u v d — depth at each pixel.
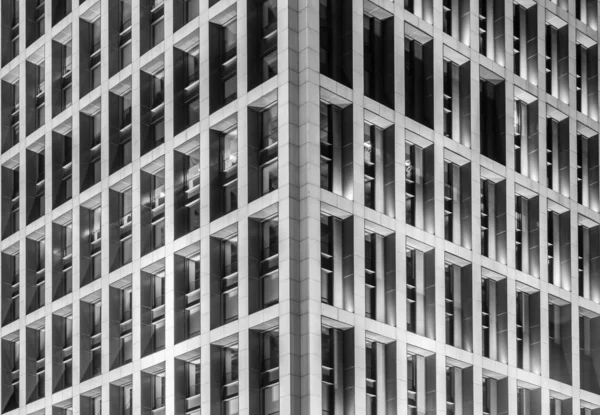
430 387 64.44
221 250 64.06
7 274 79.75
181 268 66.19
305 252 59.50
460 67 70.56
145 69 70.88
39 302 77.19
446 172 68.69
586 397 73.00
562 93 76.81
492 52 72.88
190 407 64.31
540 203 73.19
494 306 69.69
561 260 74.44
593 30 79.38
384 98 65.31
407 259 65.38
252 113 63.09
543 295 72.00
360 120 63.06
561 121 76.31
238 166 62.88
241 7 64.38
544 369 70.81
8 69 81.88
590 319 75.62
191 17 68.75
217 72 65.81
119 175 71.12
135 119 70.75
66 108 76.81
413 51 68.06
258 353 60.62
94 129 75.06
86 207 73.94
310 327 58.56
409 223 65.62
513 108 72.94
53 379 73.88
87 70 75.69
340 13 64.12
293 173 60.47
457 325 67.06
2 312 79.00
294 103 61.25
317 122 61.16
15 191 80.94
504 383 68.62
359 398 59.84
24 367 76.25
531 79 74.75
